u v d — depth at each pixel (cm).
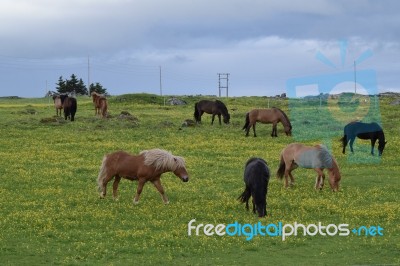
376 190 2864
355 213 2408
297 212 2436
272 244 2033
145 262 1836
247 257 1897
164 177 3184
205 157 3828
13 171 3294
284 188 2878
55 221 2288
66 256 1881
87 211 2438
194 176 3225
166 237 2070
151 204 2569
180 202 2617
